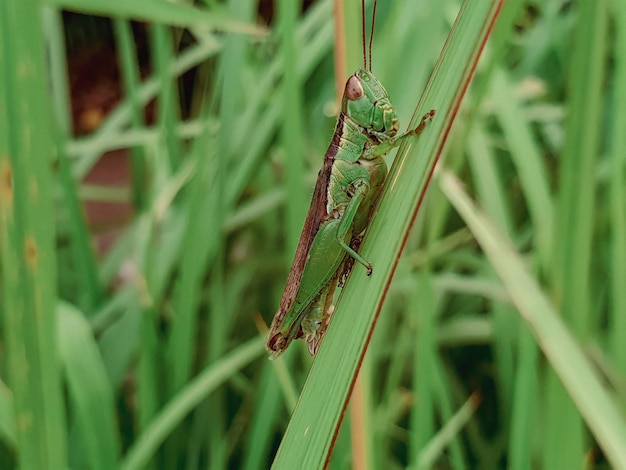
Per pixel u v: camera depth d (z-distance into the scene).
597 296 0.14
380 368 0.15
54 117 0.13
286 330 0.11
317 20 0.15
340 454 0.12
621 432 0.09
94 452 0.12
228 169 0.15
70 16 0.39
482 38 0.08
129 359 0.14
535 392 0.11
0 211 0.08
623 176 0.10
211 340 0.14
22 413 0.09
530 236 0.15
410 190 0.08
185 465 0.15
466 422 0.15
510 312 0.14
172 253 0.15
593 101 0.09
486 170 0.14
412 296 0.13
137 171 0.17
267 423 0.13
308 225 0.11
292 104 0.12
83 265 0.14
